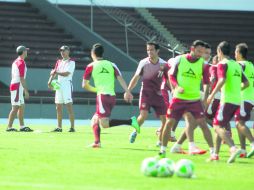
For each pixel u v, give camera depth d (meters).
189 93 24.75
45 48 73.06
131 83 29.94
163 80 32.25
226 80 24.16
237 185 17.86
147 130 46.56
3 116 64.19
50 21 77.19
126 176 19.09
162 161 19.22
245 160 24.88
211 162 23.67
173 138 33.88
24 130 41.22
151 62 29.61
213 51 77.06
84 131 42.44
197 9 83.00
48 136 36.41
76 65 69.88
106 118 28.86
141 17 80.44
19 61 40.34
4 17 76.44
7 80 67.81
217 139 24.27
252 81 27.03
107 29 76.31
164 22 80.12
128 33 76.31
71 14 77.62
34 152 25.78
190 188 17.02
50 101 64.81
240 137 26.42
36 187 16.73
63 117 64.31
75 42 74.62
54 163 22.11
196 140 36.56
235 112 24.36
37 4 78.81
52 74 41.16
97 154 25.48
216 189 17.03
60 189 16.44
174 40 77.19
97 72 28.72
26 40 73.69
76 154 25.30
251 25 81.94
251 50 78.38
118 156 24.84
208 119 31.70
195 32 79.56
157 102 29.84
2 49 71.69
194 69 24.69
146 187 17.00
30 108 64.31
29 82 66.94
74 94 67.12
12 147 28.12
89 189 16.50
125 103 65.19
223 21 81.88
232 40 79.44
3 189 16.34
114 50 70.81
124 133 41.91
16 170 20.17
